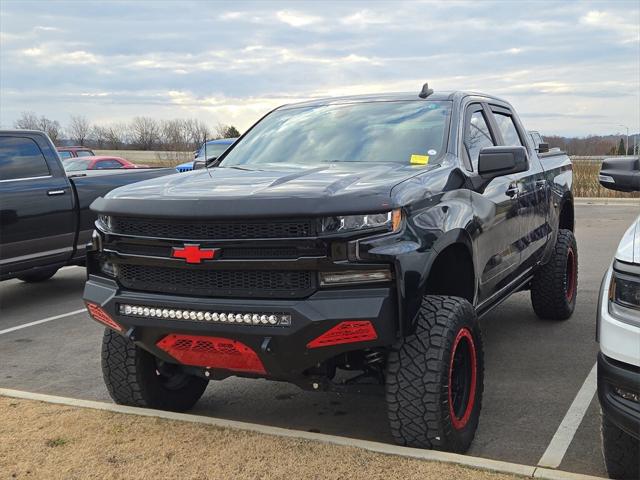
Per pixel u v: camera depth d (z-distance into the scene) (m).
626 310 2.68
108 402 4.52
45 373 5.28
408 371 3.20
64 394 4.77
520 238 4.98
